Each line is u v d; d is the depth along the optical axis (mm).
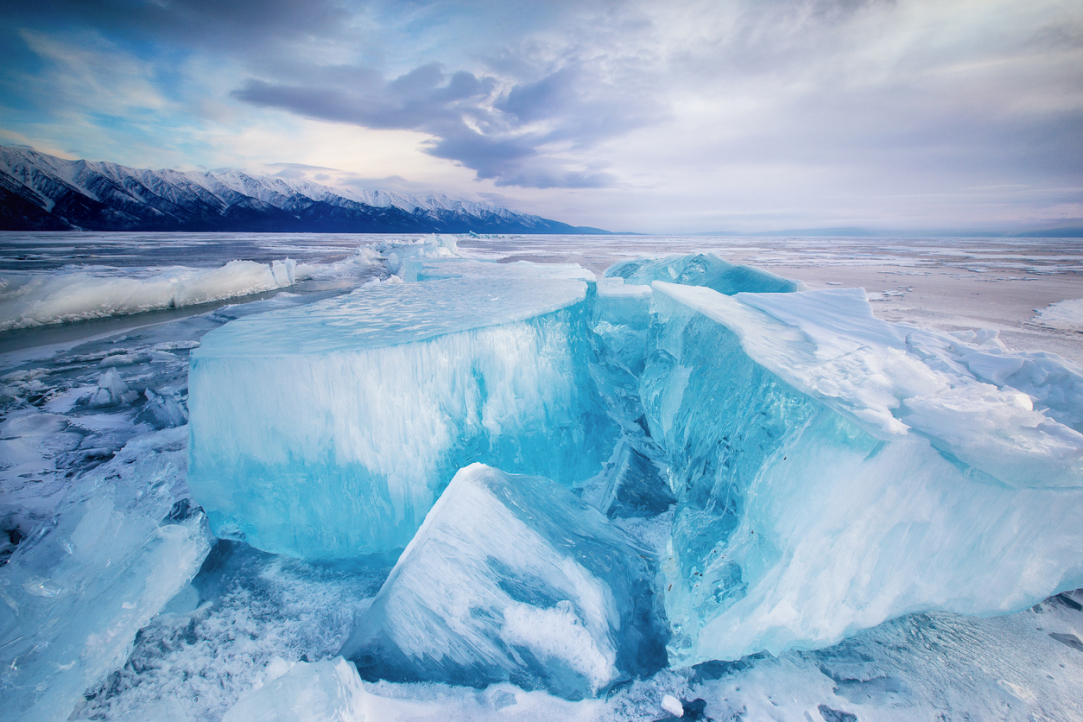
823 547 1328
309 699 1102
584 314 3195
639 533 1988
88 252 20594
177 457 2795
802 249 33219
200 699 1324
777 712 1263
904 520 1338
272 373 1806
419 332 2100
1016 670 1384
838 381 1462
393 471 1953
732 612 1363
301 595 1739
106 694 1333
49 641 1396
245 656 1469
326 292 10133
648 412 2869
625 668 1381
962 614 1544
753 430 1607
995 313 7145
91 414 3627
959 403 1340
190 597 1740
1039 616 1609
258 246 29141
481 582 1430
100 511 1965
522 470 2324
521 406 2381
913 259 21344
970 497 1337
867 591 1399
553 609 1388
